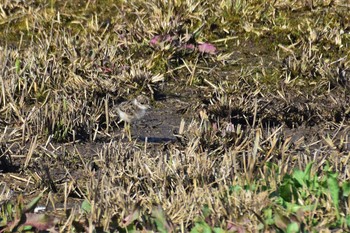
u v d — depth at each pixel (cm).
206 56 1413
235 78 1356
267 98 1291
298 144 1098
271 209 811
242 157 1006
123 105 1198
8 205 849
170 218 829
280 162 945
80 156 1032
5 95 1255
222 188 861
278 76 1355
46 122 1141
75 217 846
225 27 1470
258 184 869
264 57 1413
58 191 966
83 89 1293
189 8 1479
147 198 889
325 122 1219
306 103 1273
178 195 878
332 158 995
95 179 955
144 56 1408
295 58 1364
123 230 810
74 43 1412
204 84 1348
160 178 938
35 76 1309
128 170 961
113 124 1210
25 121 1138
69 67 1345
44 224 809
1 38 1477
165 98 1309
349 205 807
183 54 1411
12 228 805
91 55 1386
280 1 1507
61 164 1048
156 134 1177
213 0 1519
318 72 1355
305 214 809
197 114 1241
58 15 1505
